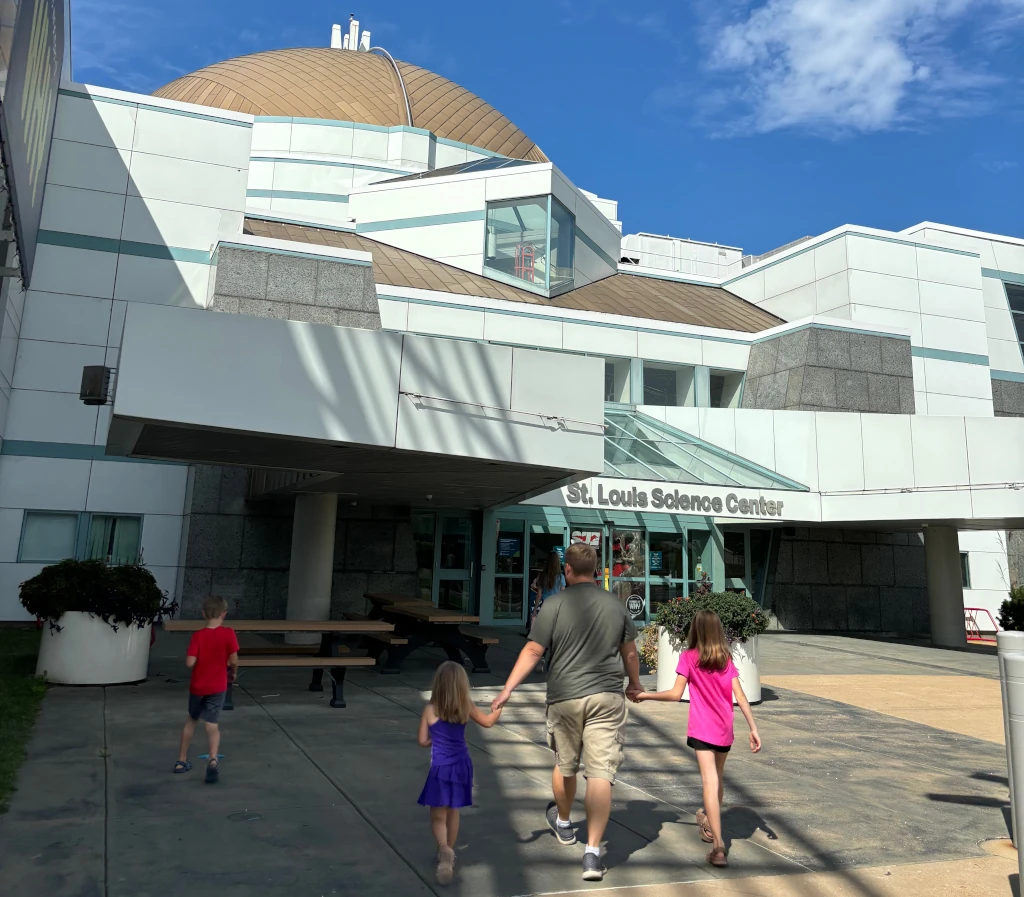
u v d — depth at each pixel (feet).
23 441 55.16
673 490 58.85
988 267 97.96
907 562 76.02
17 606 53.67
